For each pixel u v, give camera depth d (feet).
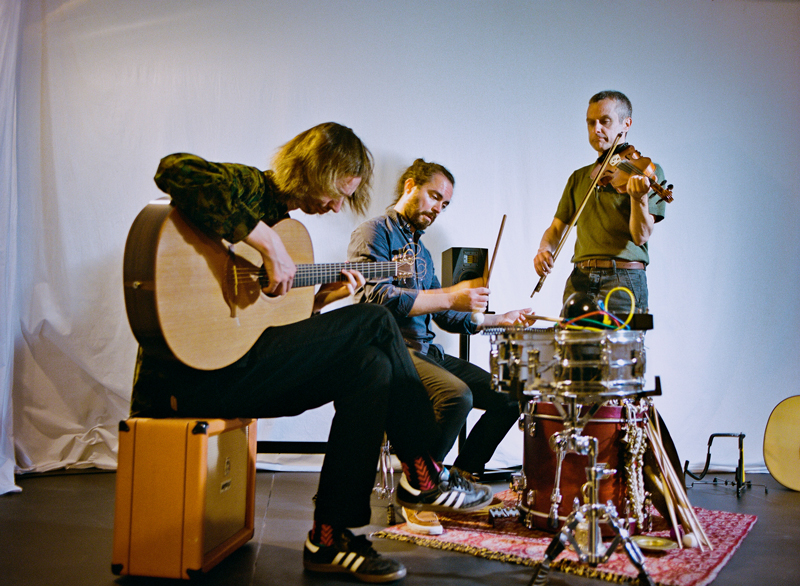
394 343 5.07
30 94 9.39
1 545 5.53
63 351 9.32
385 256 7.18
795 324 10.49
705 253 10.49
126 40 9.80
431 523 6.10
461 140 10.34
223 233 4.44
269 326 5.16
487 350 10.08
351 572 4.69
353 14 10.28
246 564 5.06
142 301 4.25
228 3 10.06
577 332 4.55
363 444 4.77
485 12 10.52
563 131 10.48
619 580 4.71
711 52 10.75
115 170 9.61
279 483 8.73
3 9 8.28
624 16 10.69
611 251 8.91
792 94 10.78
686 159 10.61
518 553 5.29
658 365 10.29
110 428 9.41
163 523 4.60
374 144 10.18
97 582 4.61
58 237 9.38
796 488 8.61
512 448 9.98
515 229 10.32
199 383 4.76
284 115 10.05
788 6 10.74
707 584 4.61
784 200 10.66
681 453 10.16
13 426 9.02
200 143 9.87
